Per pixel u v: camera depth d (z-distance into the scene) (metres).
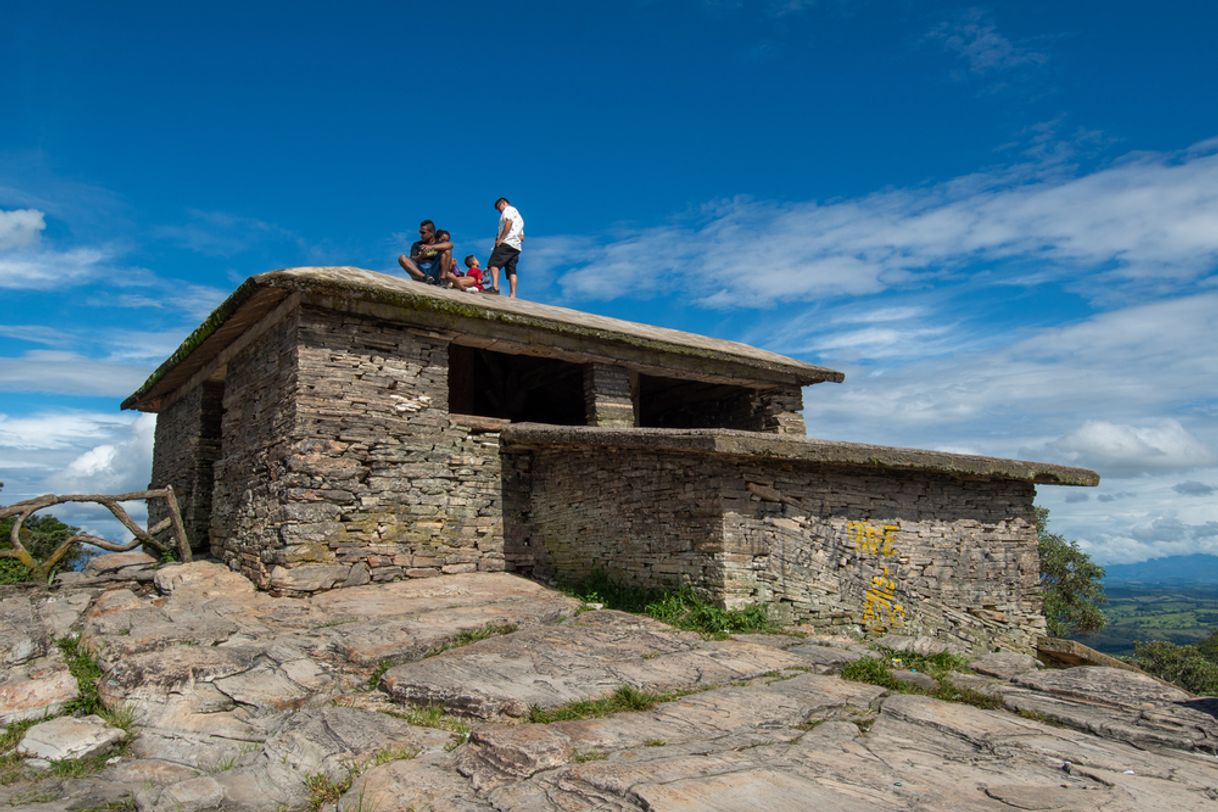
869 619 10.61
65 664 7.36
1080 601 25.34
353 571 10.02
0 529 15.37
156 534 13.18
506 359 15.91
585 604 9.52
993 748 5.14
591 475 11.31
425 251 14.73
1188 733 5.45
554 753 4.76
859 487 10.86
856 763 4.77
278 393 10.59
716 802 4.11
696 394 16.55
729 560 9.34
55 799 4.60
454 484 11.13
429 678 6.43
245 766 5.05
